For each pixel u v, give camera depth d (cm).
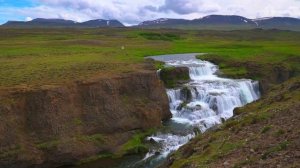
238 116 3744
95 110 5162
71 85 5069
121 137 5175
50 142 4512
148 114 5678
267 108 3497
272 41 18225
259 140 2483
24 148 4288
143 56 9825
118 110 5391
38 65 6638
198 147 2967
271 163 2008
